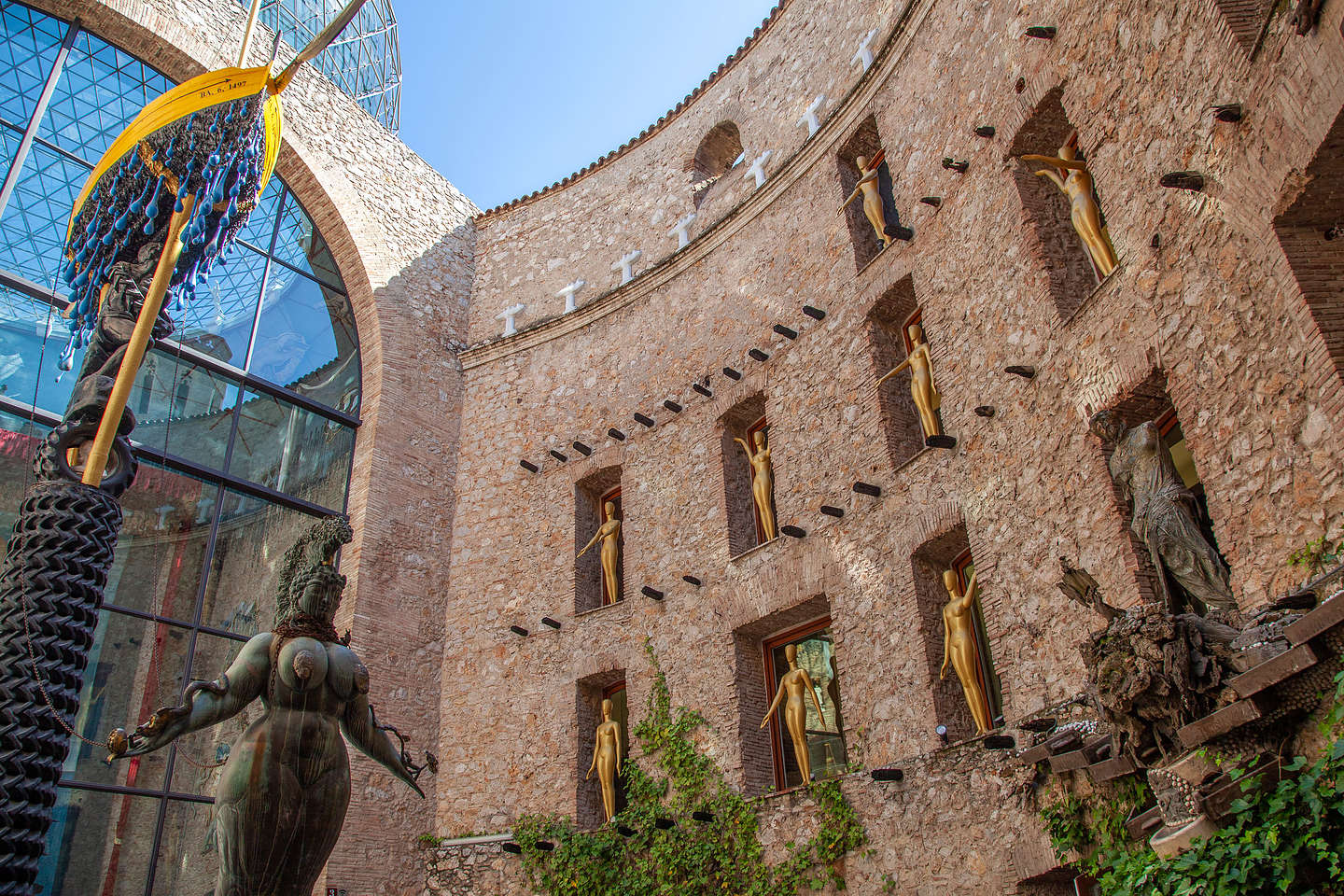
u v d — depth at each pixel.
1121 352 8.75
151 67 17.56
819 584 12.49
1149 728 6.68
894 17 14.32
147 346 8.81
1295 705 5.74
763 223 15.80
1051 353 9.80
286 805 5.07
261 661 5.46
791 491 13.48
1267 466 6.94
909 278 12.64
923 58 13.17
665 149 19.09
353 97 23.61
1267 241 7.02
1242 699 5.84
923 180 12.73
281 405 17.39
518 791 14.98
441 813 15.62
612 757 14.23
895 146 13.52
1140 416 8.84
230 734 14.69
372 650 16.12
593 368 17.81
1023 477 9.96
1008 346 10.54
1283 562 6.67
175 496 15.45
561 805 14.36
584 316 18.41
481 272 21.02
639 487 15.87
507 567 17.14
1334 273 6.79
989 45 11.57
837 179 14.57
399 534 17.36
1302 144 6.60
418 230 20.38
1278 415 6.88
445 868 15.02
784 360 14.40
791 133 16.28
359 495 17.36
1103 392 8.90
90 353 9.39
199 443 15.98
